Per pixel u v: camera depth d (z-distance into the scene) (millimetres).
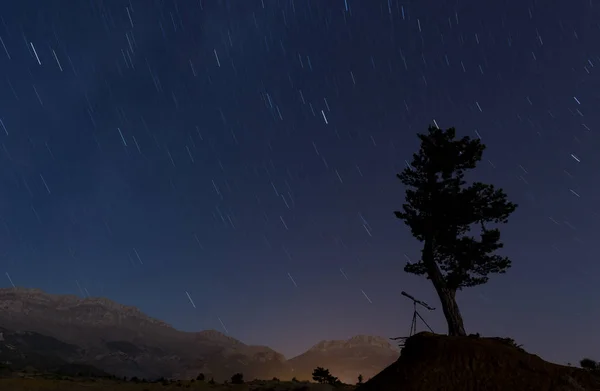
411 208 21281
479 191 20281
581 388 9484
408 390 10102
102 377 32500
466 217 20359
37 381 26672
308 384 27281
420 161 21828
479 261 19797
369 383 10992
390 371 10992
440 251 20547
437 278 19469
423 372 10383
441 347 10836
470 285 19984
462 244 19828
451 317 18812
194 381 30375
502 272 19828
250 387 26547
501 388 9672
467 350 10570
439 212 20375
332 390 25625
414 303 15266
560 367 10086
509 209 20141
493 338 11633
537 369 9969
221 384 28391
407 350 11516
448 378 10117
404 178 22078
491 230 19703
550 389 9492
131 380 32031
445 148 21016
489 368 10125
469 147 20984
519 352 10578
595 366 12945
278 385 27141
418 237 21297
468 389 9836
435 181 21250
